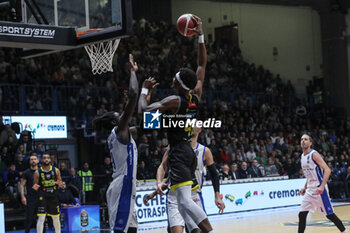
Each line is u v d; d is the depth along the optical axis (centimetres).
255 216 1387
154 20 2620
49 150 1573
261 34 2702
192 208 488
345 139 2269
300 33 2702
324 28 2645
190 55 2344
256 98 2384
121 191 532
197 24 532
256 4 2686
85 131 1727
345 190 1880
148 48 2269
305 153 813
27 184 1030
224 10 2650
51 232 1230
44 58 1866
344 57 2595
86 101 1794
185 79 488
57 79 1825
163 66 2128
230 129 1997
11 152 1483
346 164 1936
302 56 2700
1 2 1025
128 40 2208
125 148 534
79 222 1256
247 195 1520
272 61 2703
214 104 2098
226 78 2377
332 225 1098
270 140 1980
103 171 1530
